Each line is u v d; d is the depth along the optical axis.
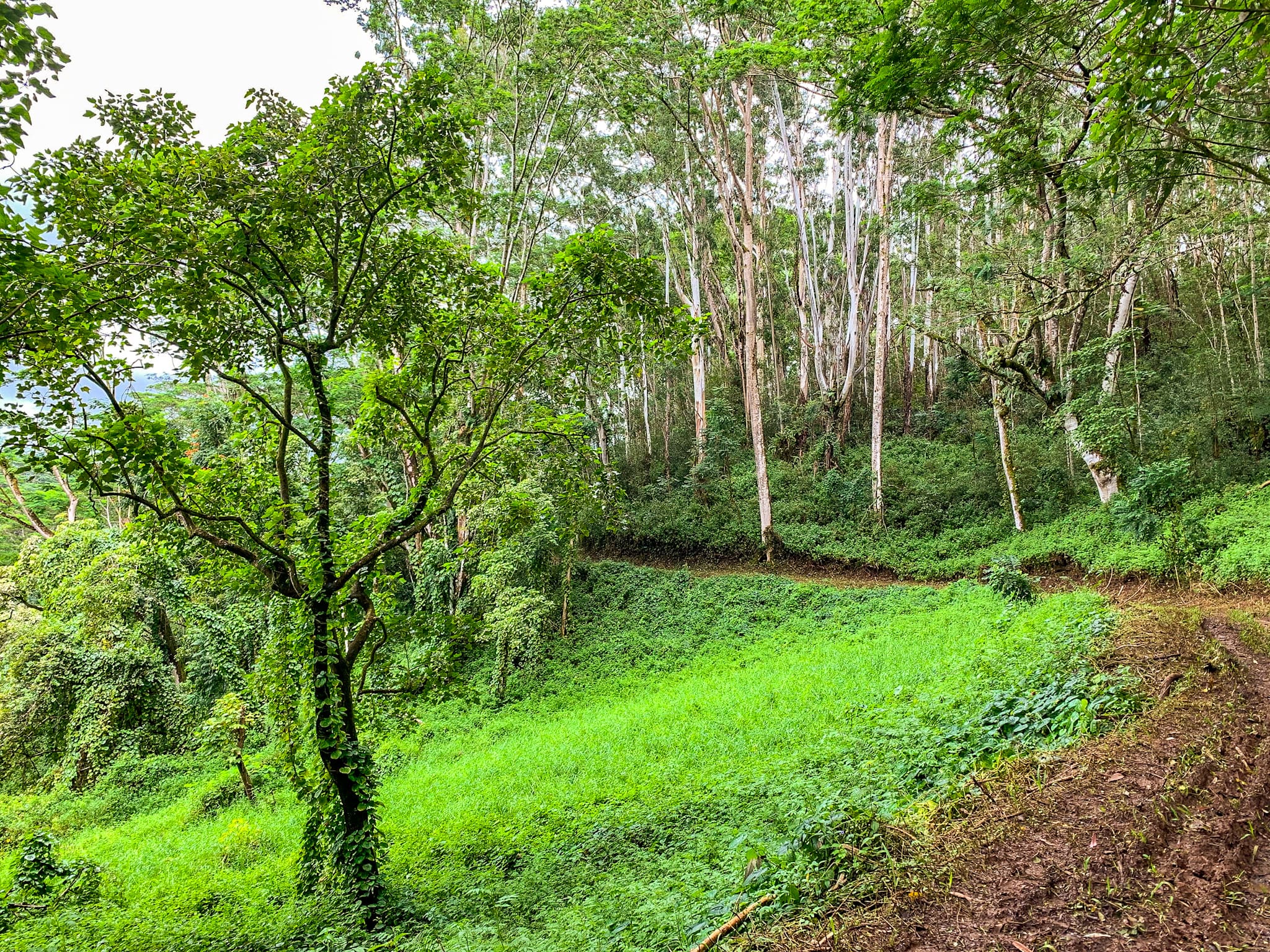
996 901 3.20
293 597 7.76
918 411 30.55
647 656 18.23
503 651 17.88
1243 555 11.77
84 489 6.40
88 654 17.27
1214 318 21.83
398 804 10.76
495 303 8.44
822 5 11.80
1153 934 2.77
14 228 4.07
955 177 15.16
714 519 25.64
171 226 6.02
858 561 21.08
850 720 7.84
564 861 6.73
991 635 9.98
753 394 23.06
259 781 14.20
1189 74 3.92
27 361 6.17
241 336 7.25
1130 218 14.99
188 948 6.60
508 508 10.02
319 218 6.97
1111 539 15.48
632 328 8.72
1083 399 16.75
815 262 32.19
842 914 3.42
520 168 23.69
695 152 26.83
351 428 9.65
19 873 8.73
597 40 19.25
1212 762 4.01
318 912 7.00
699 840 6.01
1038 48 6.31
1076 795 4.01
